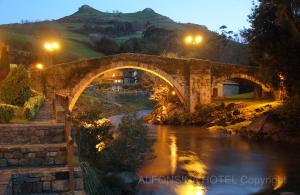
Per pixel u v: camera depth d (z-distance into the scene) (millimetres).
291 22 35938
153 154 31516
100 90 91688
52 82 51500
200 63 56312
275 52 38719
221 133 45344
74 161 13953
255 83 57938
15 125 17172
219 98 61156
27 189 13047
